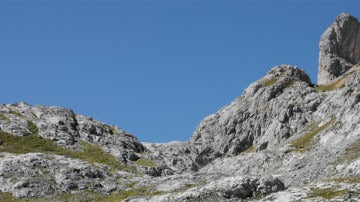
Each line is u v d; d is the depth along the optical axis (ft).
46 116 593.01
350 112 528.22
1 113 577.84
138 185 453.58
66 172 458.91
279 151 549.95
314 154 491.72
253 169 540.11
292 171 473.67
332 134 521.24
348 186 333.62
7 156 487.61
